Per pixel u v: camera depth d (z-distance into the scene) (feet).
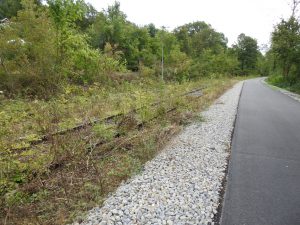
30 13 45.70
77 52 53.21
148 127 26.45
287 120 36.11
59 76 46.75
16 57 44.34
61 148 17.78
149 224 11.79
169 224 11.82
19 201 13.12
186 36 206.69
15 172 14.97
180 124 30.89
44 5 49.75
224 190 15.24
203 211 12.87
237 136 26.89
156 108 31.45
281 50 107.45
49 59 45.91
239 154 21.40
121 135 23.76
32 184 14.46
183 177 16.62
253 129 30.07
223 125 31.22
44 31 45.52
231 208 13.35
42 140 20.56
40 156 17.22
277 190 15.33
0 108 32.81
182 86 56.29
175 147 22.52
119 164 18.28
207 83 90.74
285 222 12.30
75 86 46.42
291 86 105.09
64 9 48.55
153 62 112.37
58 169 16.67
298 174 17.69
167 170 17.63
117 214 12.57
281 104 53.98
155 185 15.46
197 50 225.97
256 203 13.87
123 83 55.67
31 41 45.19
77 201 13.84
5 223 11.68
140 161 19.26
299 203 13.96
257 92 84.43
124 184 15.84
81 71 52.85
